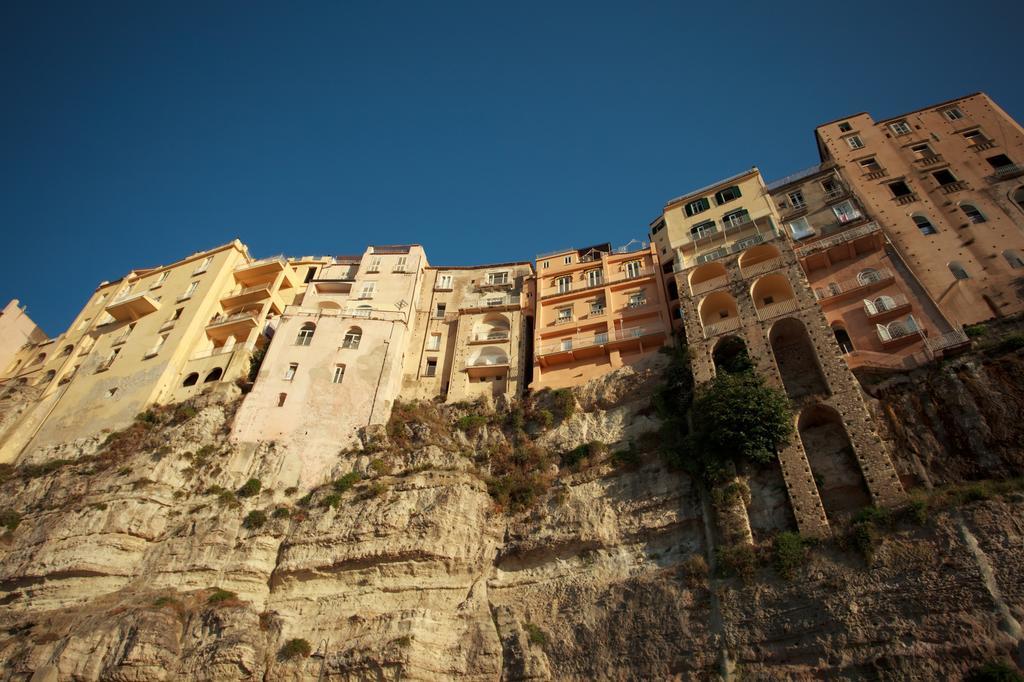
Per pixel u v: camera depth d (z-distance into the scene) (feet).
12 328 264.93
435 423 171.32
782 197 180.75
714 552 117.91
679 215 184.85
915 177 174.29
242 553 140.87
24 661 120.67
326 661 123.85
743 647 103.91
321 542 140.26
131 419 184.24
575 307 193.47
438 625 126.52
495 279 222.48
